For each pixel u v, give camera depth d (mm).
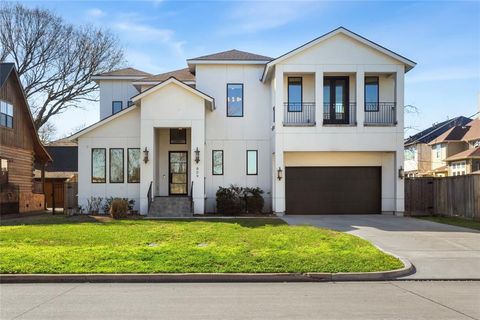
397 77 22391
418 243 13578
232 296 8133
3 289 8742
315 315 6809
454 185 21750
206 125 24547
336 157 23422
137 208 23609
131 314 6879
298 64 22312
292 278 9594
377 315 6805
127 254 11133
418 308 7238
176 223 17984
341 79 23438
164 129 24828
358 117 22234
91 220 19719
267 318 6641
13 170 26047
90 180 23703
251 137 24562
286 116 23219
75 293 8375
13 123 26078
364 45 22344
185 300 7812
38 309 7191
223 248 11914
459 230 16406
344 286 9047
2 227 16688
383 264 10297
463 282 9469
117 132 23844
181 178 24828
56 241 13242
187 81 26641
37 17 37688
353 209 23328
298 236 13984
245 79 24781
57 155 38844
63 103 40000
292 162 23375
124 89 29047
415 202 23297
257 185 24406
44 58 38188
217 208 22969
